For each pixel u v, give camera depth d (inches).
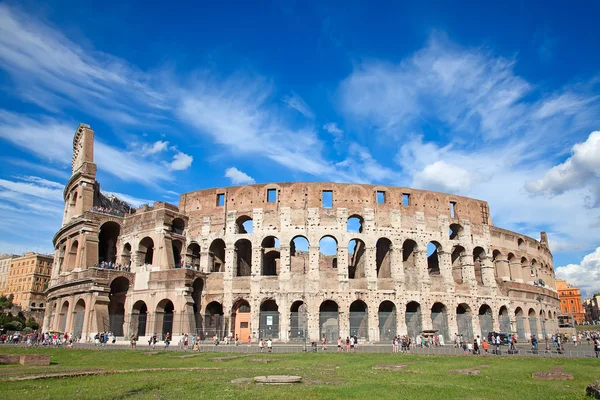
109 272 3053.6
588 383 1182.3
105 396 898.1
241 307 3206.2
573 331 4576.8
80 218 3277.6
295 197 3235.7
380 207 3280.0
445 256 3346.5
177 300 2913.4
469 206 3590.1
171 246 3176.7
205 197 3363.7
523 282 3833.7
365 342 2930.6
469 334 3260.3
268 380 1135.6
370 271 3127.5
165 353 2110.0
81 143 3804.1
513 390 1056.2
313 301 3024.1
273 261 3725.4
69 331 3070.9
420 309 3154.5
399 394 975.6
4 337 3481.8
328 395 951.0
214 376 1256.8
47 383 1075.9
